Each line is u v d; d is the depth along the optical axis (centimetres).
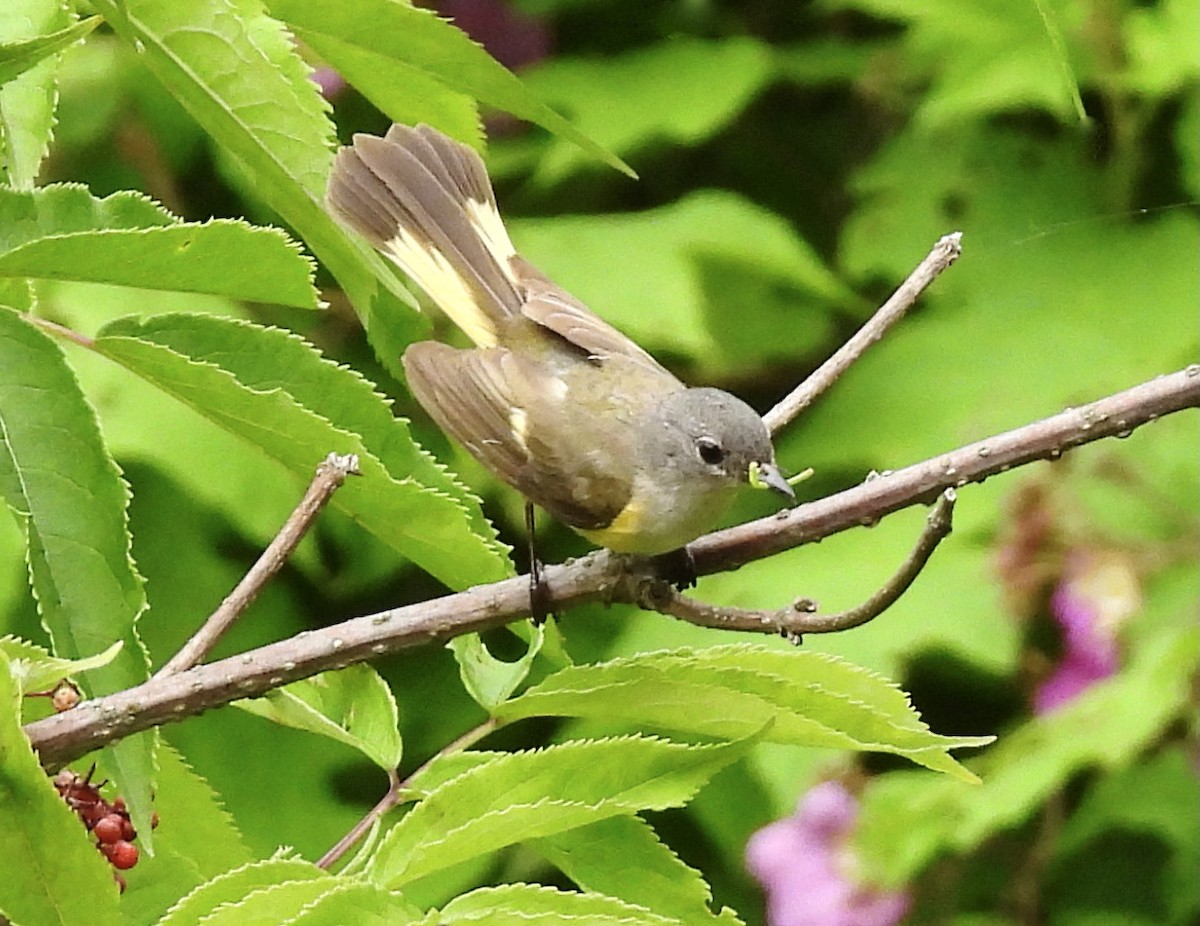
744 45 1090
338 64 524
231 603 479
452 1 1117
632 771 439
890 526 976
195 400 473
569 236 1011
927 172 1123
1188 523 929
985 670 969
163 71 446
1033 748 875
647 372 711
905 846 841
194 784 531
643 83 1079
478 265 723
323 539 1012
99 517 459
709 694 472
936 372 1046
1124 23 1045
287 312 997
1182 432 966
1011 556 916
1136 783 966
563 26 1147
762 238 1033
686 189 1202
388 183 715
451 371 666
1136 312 1038
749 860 870
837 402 1060
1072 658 908
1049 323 1045
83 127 1001
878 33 1209
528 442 670
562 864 486
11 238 461
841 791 861
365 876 427
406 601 1038
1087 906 1017
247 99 448
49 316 905
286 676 481
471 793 434
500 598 504
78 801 469
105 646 460
